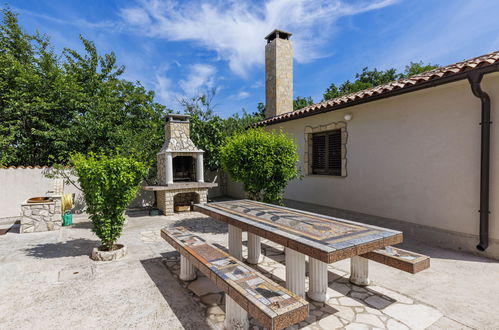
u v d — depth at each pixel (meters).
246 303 2.18
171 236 4.27
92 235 6.66
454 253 4.88
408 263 3.06
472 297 3.35
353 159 7.09
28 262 4.74
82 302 3.35
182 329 2.79
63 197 8.08
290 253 3.26
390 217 6.22
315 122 8.27
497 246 4.50
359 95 6.45
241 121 12.89
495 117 4.44
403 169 5.91
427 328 2.73
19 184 8.80
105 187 4.66
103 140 10.41
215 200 12.35
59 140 9.88
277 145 6.63
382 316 2.96
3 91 10.05
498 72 4.23
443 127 5.19
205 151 11.98
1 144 9.21
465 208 4.89
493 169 4.50
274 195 6.79
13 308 3.21
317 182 8.25
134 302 3.34
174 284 3.85
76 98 10.83
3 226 7.77
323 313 3.04
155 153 11.09
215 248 3.63
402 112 5.91
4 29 11.41
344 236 3.05
